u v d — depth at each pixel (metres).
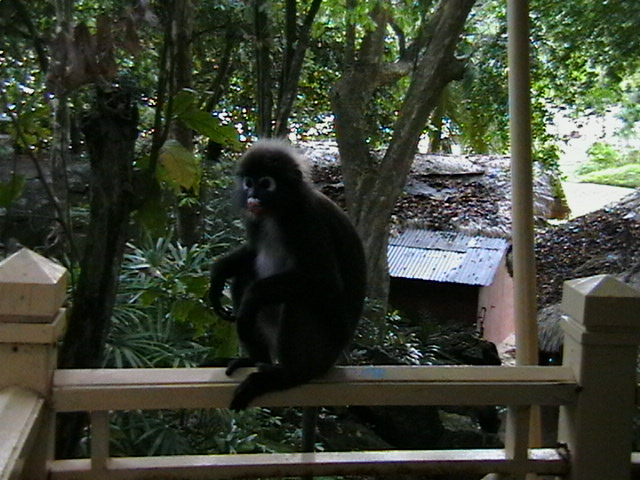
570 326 2.68
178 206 6.09
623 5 8.20
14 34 3.68
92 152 3.04
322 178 10.76
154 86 4.61
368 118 11.30
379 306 7.94
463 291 10.14
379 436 6.51
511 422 2.69
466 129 12.83
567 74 9.88
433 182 11.77
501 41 10.23
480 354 8.93
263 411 5.73
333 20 8.25
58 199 4.04
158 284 4.31
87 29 2.96
